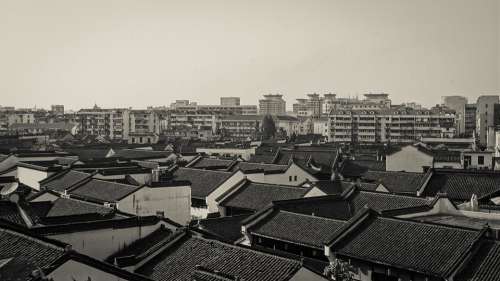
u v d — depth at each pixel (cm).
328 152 12369
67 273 2755
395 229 4575
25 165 9044
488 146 15275
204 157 11588
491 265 3853
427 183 8038
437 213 5700
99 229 3888
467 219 5409
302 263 3316
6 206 4812
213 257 3662
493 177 7750
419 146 11450
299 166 9456
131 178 7856
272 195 7312
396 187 8531
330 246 4531
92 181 7300
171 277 3575
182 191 6606
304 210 5822
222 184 8000
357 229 4741
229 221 5969
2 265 2827
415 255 4153
